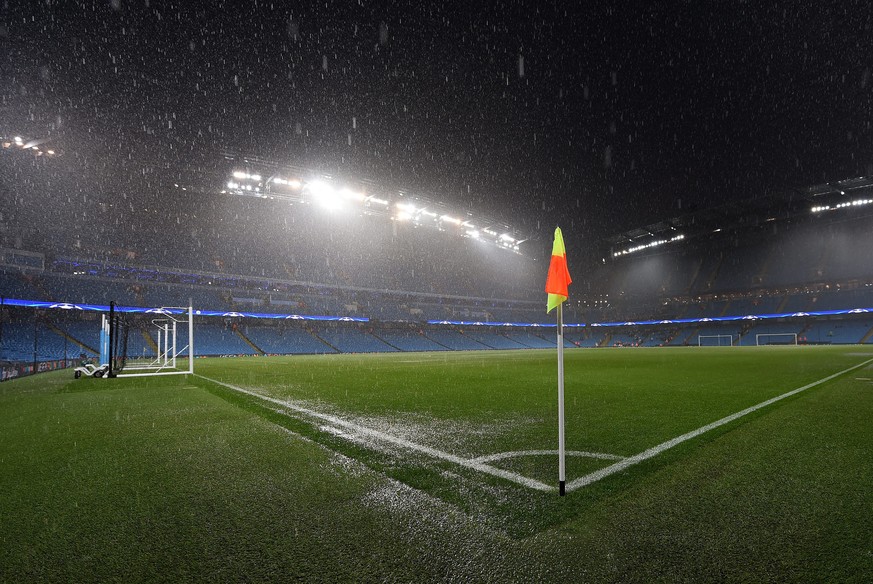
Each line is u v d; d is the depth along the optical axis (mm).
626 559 2295
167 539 2619
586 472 3779
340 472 3879
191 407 7836
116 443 5086
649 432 5281
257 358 31812
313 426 5941
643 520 2770
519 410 7094
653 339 63125
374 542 2535
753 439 4820
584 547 2436
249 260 48844
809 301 55000
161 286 42281
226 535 2654
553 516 2863
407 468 3975
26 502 3256
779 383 10320
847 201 53406
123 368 18469
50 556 2443
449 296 63406
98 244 39719
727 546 2414
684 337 61125
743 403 7414
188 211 44938
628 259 77562
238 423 6250
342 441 5051
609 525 2709
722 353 27766
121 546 2543
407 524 2777
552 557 2332
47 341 32594
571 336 69688
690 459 4082
